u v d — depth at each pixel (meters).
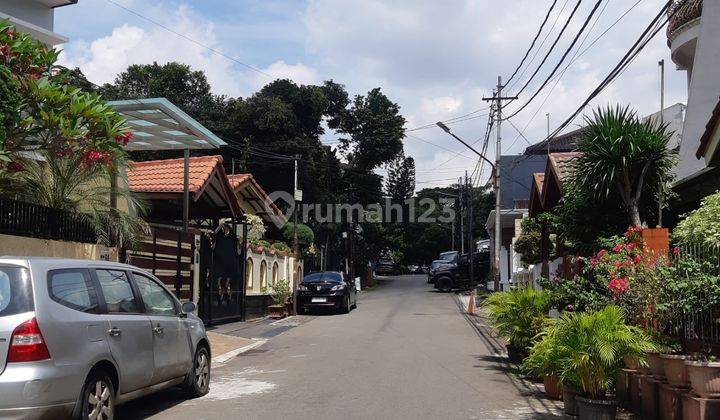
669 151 10.09
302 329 18.42
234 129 37.34
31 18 14.36
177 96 38.19
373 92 45.25
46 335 5.86
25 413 5.63
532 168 41.78
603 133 9.88
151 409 8.10
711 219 7.62
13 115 8.43
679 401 6.63
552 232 14.61
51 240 9.84
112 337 6.76
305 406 8.16
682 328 7.52
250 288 21.62
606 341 6.86
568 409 7.67
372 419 7.47
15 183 9.81
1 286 5.95
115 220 11.27
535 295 10.77
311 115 40.38
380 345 14.58
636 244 8.48
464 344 14.84
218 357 12.70
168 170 17.62
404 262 70.44
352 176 44.09
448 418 7.56
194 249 16.61
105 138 9.55
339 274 24.83
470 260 36.19
